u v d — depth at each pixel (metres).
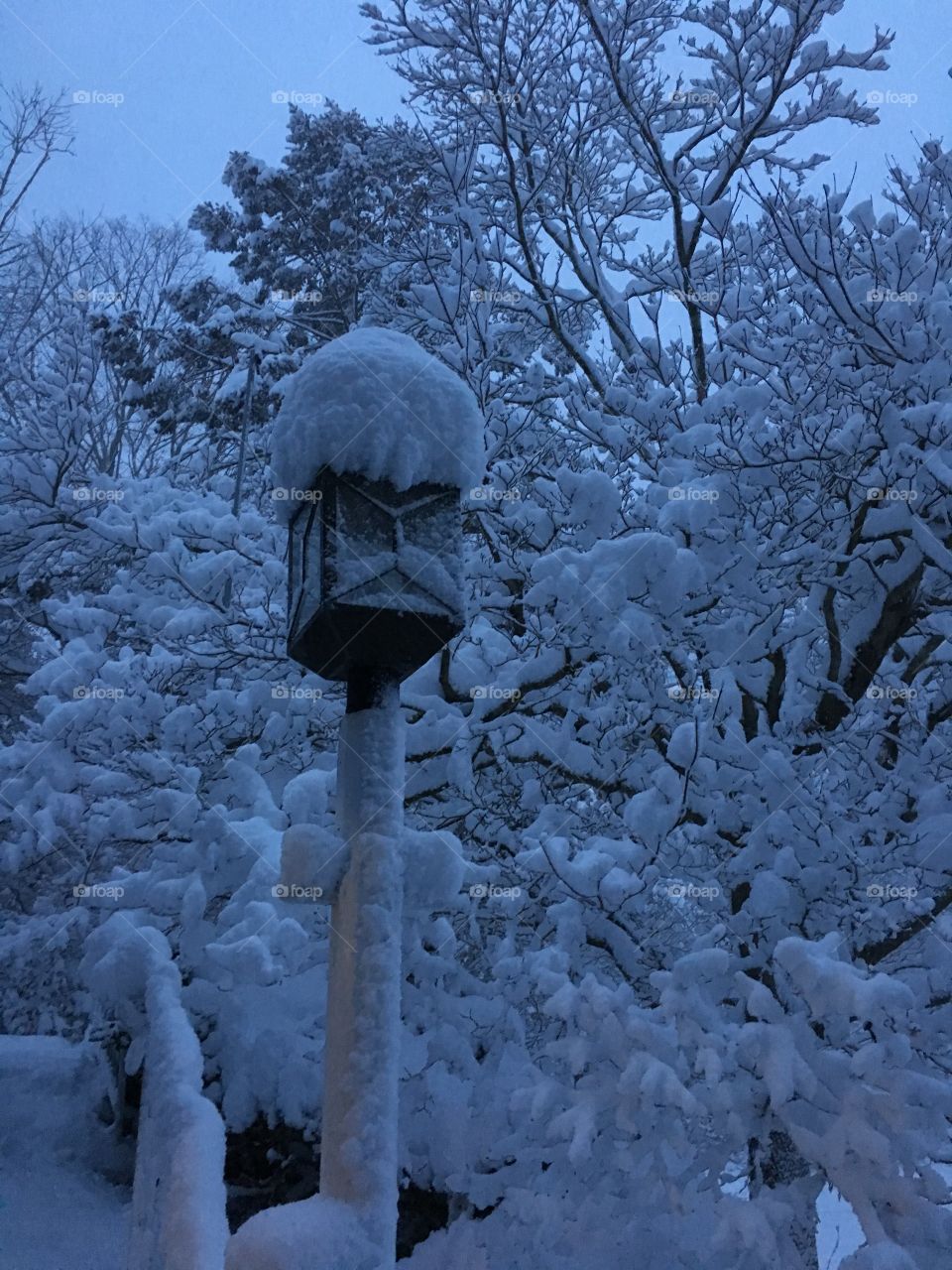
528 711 6.96
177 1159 3.07
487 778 7.38
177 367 18.80
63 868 8.34
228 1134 6.11
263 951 5.11
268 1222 2.17
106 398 16.34
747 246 9.30
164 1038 4.03
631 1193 4.69
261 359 15.97
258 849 5.84
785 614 7.93
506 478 7.54
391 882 2.48
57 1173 6.75
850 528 6.99
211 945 5.14
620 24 9.77
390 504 2.61
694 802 6.29
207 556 7.55
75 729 7.09
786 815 5.79
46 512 7.86
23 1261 5.28
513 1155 4.88
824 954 4.34
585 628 6.31
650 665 6.53
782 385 7.10
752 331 8.18
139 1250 3.85
